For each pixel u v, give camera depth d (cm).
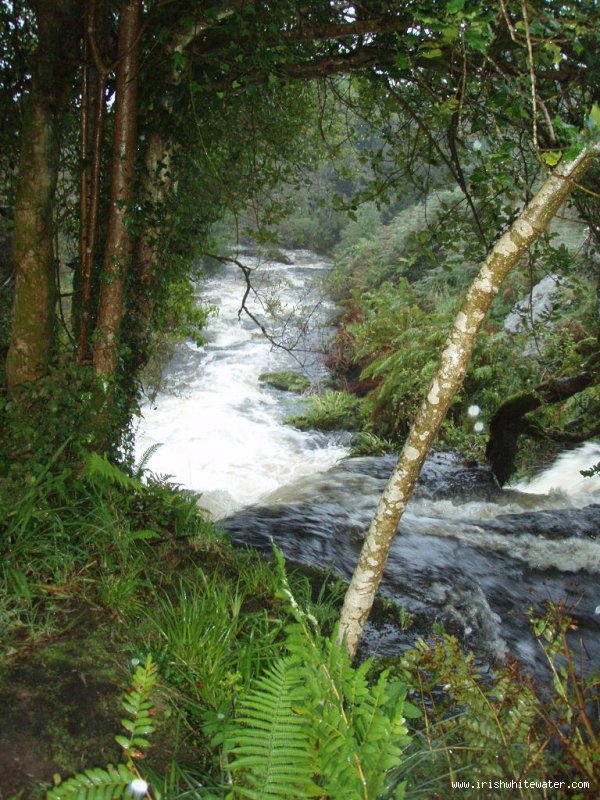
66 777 219
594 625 468
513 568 566
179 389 1346
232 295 1861
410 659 273
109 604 323
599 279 842
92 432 434
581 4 317
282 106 609
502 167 450
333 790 188
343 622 275
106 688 265
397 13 408
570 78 393
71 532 368
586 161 236
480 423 1014
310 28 430
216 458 1078
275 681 214
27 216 420
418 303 1445
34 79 414
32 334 426
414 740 266
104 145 491
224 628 324
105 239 489
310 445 1165
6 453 392
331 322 1645
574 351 798
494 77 402
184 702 271
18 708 245
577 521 666
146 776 223
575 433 829
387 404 1177
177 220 527
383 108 594
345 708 226
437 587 502
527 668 399
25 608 301
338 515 643
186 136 510
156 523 431
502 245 243
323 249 2319
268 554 519
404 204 2111
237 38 438
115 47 464
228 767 195
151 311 540
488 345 1070
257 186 641
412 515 668
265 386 1403
